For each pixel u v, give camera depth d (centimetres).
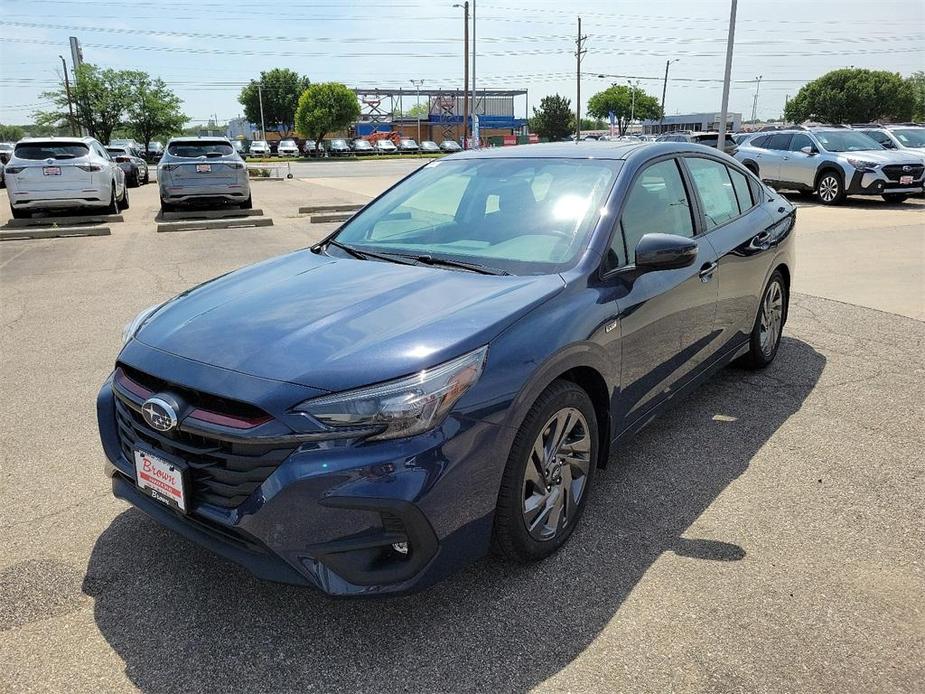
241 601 264
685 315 362
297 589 270
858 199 1692
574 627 247
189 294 318
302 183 2617
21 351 562
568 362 271
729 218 433
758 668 228
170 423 238
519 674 227
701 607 257
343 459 221
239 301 289
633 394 325
